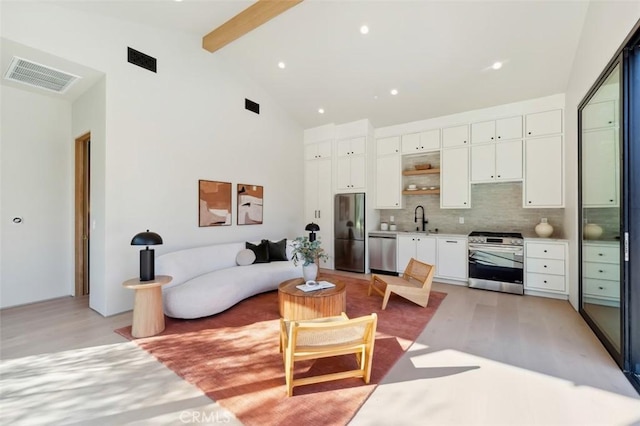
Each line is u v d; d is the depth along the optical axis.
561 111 4.09
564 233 4.15
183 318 3.14
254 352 2.45
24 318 3.22
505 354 2.39
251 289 3.82
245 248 4.57
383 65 4.18
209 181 4.40
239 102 4.89
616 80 2.32
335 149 6.00
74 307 3.60
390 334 2.81
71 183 4.15
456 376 2.07
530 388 1.93
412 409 1.73
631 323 2.10
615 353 2.27
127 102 3.46
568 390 1.91
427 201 5.56
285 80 5.01
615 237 2.37
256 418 1.66
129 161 3.48
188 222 4.12
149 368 2.19
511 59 3.69
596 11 2.73
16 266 3.68
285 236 5.86
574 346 2.53
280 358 2.35
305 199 6.38
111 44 3.32
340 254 5.89
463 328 2.95
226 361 2.30
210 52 4.39
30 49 2.78
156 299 2.86
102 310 3.33
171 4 3.32
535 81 3.95
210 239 4.43
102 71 3.24
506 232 4.76
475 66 3.89
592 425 1.60
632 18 2.02
